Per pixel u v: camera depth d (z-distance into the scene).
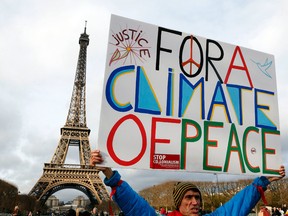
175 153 1.63
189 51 1.84
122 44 1.71
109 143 1.54
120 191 1.26
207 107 1.78
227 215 1.38
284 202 21.41
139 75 1.70
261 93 1.96
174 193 1.33
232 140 1.78
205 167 1.67
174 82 1.75
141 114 1.63
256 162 1.80
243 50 1.99
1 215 21.72
